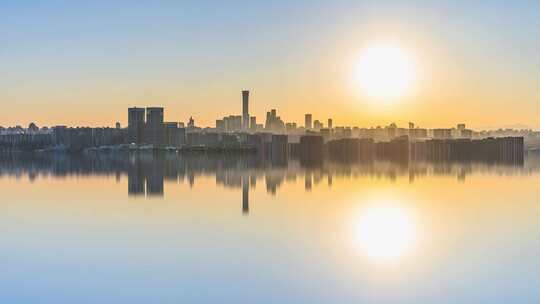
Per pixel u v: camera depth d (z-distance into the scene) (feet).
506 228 231.30
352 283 151.02
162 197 345.51
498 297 139.85
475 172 611.06
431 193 370.73
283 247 192.95
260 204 308.40
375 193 368.07
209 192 377.09
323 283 150.82
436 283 151.53
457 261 175.01
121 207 298.15
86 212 280.10
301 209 287.48
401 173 593.83
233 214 269.64
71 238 211.00
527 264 170.71
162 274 158.81
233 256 179.63
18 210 290.35
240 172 616.80
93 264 171.32
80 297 140.46
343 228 230.68
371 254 183.11
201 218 256.93
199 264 169.78
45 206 305.53
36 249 192.65
